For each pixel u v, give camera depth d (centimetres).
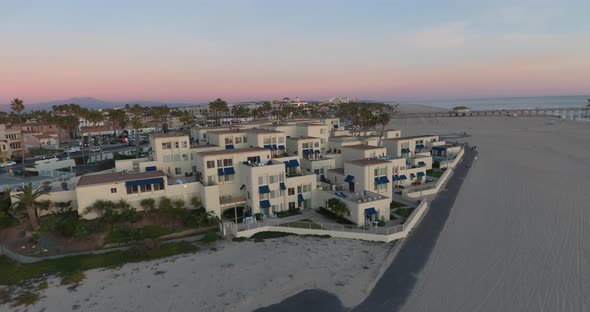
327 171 6519
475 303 3106
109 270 3781
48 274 3719
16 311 3011
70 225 4509
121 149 11338
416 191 6638
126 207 4869
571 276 3534
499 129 19288
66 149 11194
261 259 3997
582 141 13462
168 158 6531
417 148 9869
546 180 7569
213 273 3662
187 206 5369
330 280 3497
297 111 19525
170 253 4197
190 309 3012
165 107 16312
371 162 5834
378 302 3144
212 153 5738
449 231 4816
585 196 6281
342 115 19175
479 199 6297
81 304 3109
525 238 4500
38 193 4741
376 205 5088
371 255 4097
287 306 3044
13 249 4297
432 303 3117
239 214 5519
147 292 3303
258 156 5991
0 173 7744
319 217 5422
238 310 2989
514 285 3391
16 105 9881
